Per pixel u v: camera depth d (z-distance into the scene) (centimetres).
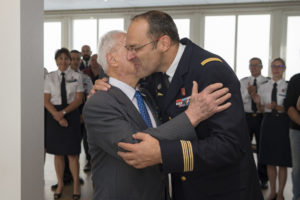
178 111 134
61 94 353
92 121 118
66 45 891
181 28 834
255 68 450
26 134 147
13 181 144
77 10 877
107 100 118
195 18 813
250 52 809
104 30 882
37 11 155
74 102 352
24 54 144
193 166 114
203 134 130
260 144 360
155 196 125
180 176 143
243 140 126
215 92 114
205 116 116
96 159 125
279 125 346
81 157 527
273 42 772
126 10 845
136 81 130
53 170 454
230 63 823
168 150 111
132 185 119
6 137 142
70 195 361
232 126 120
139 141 113
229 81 125
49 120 351
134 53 124
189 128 115
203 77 127
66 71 360
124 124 115
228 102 122
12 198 144
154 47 124
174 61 133
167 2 789
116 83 126
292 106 292
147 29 122
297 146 291
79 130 359
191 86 131
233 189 136
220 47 824
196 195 139
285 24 770
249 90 423
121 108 118
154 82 149
